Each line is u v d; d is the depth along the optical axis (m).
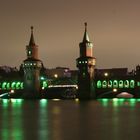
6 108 158.38
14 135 72.56
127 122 94.81
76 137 70.25
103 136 71.00
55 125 89.31
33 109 151.00
